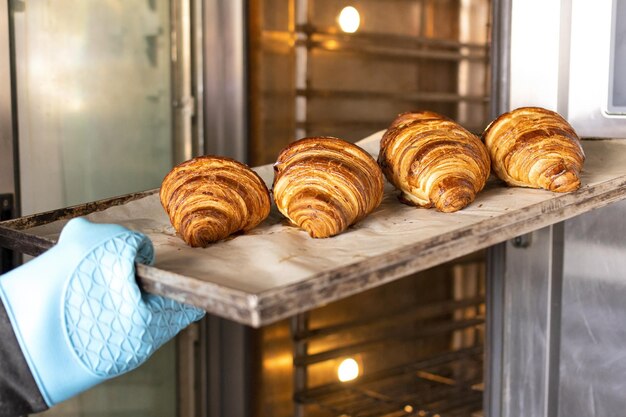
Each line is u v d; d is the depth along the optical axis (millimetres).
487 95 3627
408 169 1366
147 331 1166
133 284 1143
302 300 1021
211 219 1249
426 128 1392
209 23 2609
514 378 1825
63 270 1163
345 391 3193
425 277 3512
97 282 1157
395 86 3307
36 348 1166
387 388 3359
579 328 1713
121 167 2434
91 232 1187
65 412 2312
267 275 1136
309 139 1326
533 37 1729
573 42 1671
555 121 1417
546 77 1715
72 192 2291
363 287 1079
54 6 2193
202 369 2688
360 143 1716
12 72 2100
